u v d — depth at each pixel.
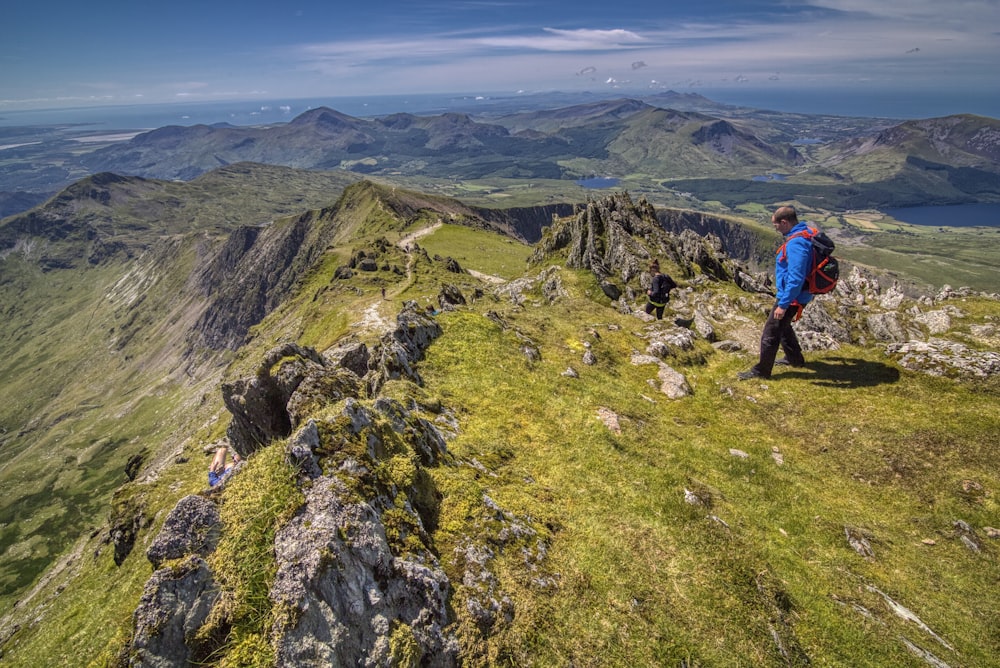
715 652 9.68
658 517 13.05
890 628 10.90
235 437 20.05
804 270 18.91
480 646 8.55
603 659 9.12
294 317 147.00
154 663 7.43
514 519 11.59
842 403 19.05
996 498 14.30
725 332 28.98
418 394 16.44
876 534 13.80
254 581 7.86
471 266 154.62
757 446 17.77
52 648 21.67
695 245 49.31
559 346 24.25
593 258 46.97
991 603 11.76
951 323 23.11
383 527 9.04
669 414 19.64
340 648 7.46
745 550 12.16
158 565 8.45
